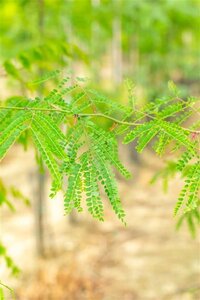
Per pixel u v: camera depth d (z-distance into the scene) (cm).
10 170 1184
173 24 982
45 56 275
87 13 654
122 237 855
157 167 1209
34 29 620
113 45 1024
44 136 119
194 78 1281
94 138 131
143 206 991
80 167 125
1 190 262
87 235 856
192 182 124
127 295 661
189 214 261
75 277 673
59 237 844
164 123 132
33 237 835
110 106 152
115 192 121
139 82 1059
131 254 788
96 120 147
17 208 969
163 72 1227
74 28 708
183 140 127
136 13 757
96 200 120
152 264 755
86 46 948
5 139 117
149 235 862
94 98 145
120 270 734
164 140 131
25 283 666
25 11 663
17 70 251
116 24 863
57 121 135
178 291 662
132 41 1105
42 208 784
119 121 138
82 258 762
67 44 273
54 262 739
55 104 139
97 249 802
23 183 1102
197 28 1026
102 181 122
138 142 130
